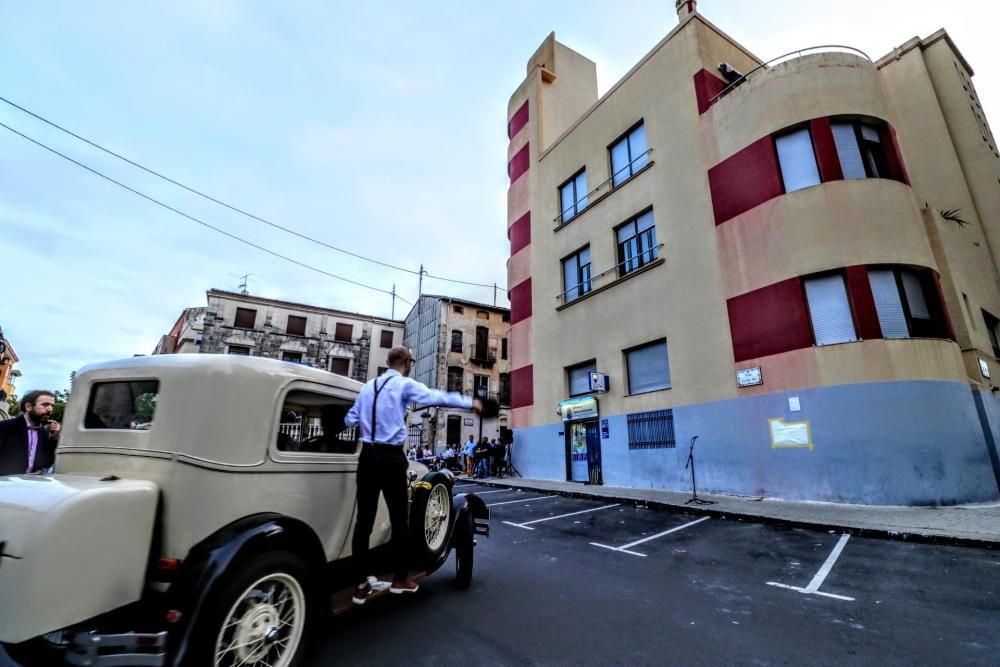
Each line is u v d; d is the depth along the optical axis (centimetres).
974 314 1141
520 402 1856
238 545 236
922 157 1363
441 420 2861
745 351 1099
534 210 1958
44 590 195
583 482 1503
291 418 318
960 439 874
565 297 1727
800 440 977
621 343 1431
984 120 1488
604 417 1449
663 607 412
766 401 1043
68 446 297
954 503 836
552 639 344
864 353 927
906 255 978
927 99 1378
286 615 266
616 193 1552
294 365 328
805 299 1021
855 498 895
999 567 514
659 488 1244
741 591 457
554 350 1708
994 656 313
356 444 379
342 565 341
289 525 267
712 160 1257
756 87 1177
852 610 402
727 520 838
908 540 648
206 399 268
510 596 439
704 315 1205
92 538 213
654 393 1307
